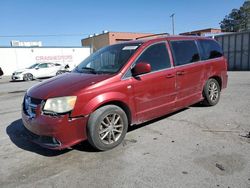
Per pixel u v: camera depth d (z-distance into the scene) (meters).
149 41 5.04
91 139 4.07
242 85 10.32
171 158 3.83
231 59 22.36
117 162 3.81
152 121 5.61
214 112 6.06
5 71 30.16
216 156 3.80
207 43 6.42
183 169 3.49
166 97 5.14
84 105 3.95
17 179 3.48
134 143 4.47
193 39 6.02
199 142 4.35
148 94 4.77
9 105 8.75
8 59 30.17
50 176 3.51
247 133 4.63
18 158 4.13
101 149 4.18
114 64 4.73
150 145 4.34
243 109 6.22
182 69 5.42
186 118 5.70
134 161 3.80
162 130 5.03
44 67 22.84
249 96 7.77
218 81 6.75
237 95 8.02
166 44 5.31
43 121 3.86
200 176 3.29
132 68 4.57
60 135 3.83
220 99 7.46
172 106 5.32
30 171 3.68
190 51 5.80
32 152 4.35
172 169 3.51
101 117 4.09
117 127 4.37
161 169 3.53
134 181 3.27
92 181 3.33
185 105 5.69
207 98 6.33
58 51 33.28
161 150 4.12
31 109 4.12
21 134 5.32
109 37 52.59
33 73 22.11
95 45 57.19
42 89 4.24
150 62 4.88
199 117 5.73
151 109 4.89
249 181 3.13
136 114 4.65
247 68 21.20
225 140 4.38
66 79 4.56
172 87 5.23
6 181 3.44
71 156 4.09
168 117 5.84
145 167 3.61
